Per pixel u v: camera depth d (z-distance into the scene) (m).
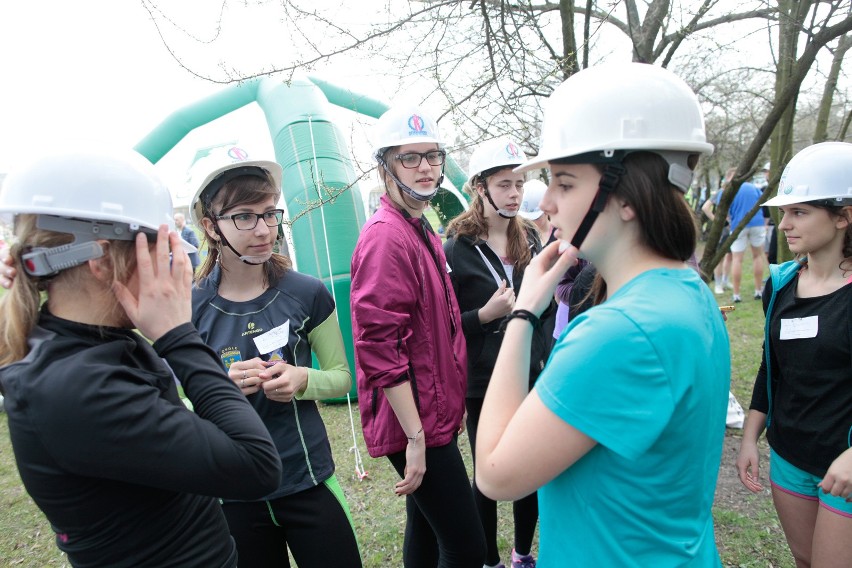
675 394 0.83
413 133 1.83
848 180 1.62
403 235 1.79
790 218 1.74
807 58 2.66
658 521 0.92
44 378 0.89
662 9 2.65
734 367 4.84
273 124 5.02
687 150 0.92
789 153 3.42
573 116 0.93
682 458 0.90
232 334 1.76
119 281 1.02
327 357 1.91
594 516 0.94
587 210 0.95
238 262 1.78
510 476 0.88
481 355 2.41
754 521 2.76
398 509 3.14
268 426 1.69
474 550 1.88
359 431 4.23
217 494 0.99
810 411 1.74
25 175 0.95
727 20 2.95
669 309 0.86
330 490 1.77
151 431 0.92
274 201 1.75
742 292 7.78
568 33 2.53
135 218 1.00
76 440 0.88
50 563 2.94
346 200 4.63
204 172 1.67
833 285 1.70
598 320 0.86
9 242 0.97
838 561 1.62
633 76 0.93
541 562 1.07
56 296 0.99
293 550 1.72
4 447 4.46
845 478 1.51
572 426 0.84
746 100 5.18
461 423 1.93
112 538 0.98
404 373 1.72
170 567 1.04
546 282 1.01
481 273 2.48
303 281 1.89
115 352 0.98
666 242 0.93
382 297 1.70
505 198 2.40
